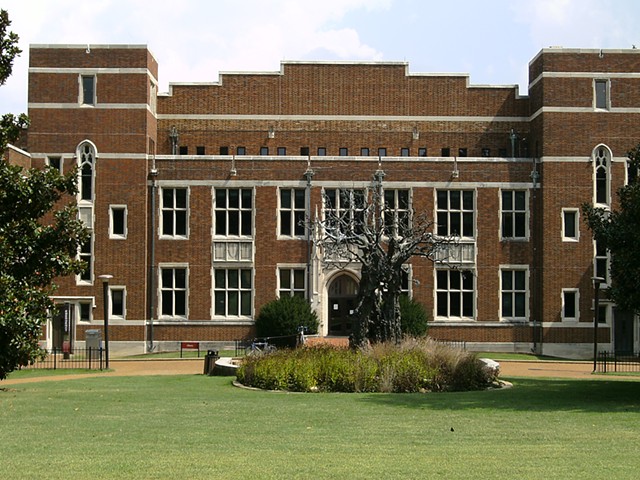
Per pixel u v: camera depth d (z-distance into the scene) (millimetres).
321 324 50000
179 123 54250
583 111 50594
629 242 27516
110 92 50062
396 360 27812
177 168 50594
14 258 24719
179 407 22297
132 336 49500
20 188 25047
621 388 28438
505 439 17156
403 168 50875
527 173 51125
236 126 54250
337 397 24953
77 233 26094
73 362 43719
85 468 13742
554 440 17078
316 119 54469
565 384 30391
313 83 54594
